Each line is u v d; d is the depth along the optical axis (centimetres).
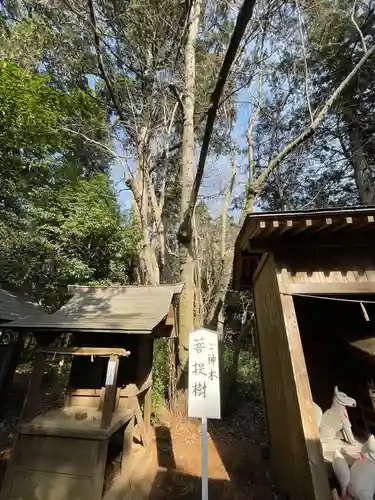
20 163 594
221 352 707
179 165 1111
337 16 820
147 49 934
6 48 648
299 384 264
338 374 434
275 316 338
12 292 625
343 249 310
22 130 495
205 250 951
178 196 1172
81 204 798
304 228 285
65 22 898
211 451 462
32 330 346
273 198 1212
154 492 342
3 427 510
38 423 313
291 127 1129
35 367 340
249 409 668
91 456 296
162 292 454
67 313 392
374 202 995
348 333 370
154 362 665
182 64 888
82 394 380
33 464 298
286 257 313
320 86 1052
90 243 777
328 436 316
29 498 284
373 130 1035
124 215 936
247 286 566
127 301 430
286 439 312
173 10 823
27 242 712
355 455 293
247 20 246
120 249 809
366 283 293
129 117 1002
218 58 909
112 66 993
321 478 229
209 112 373
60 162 924
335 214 264
